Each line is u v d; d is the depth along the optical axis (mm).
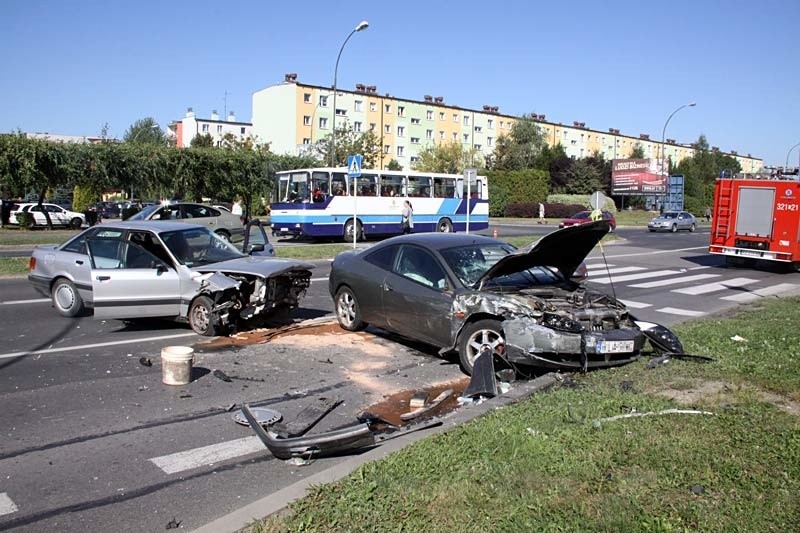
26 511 4098
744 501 3750
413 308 8031
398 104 77438
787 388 6109
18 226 35438
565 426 5004
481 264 8070
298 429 5430
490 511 3656
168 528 3879
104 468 4758
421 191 32750
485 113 88375
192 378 7090
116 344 8695
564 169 78125
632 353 7117
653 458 4352
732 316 11250
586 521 3518
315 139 70062
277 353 8297
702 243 33469
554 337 6539
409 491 3893
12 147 33094
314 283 15398
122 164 36500
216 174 39938
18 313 10836
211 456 4996
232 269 9258
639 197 78188
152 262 9367
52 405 6160
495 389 6211
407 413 5996
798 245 19984
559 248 7793
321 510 3699
